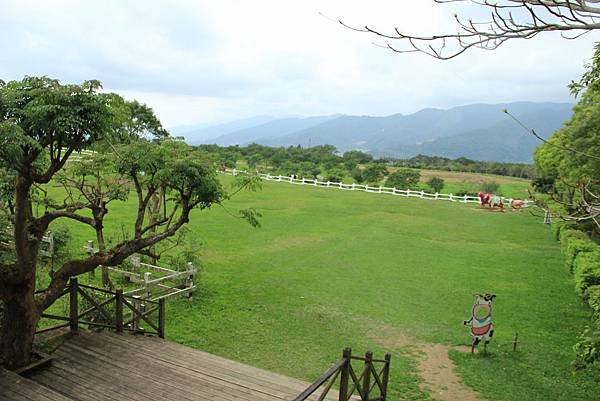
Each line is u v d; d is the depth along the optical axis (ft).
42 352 26.27
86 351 27.20
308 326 39.04
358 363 32.60
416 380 30.32
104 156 35.76
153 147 32.40
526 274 57.98
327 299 46.06
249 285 49.49
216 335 36.42
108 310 35.60
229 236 73.51
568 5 10.44
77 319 29.94
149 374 24.67
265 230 79.77
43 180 24.03
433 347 35.86
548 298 48.62
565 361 33.83
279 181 161.17
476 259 65.36
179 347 28.81
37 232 26.55
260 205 107.04
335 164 200.85
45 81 23.44
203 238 71.00
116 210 86.28
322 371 31.19
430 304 45.85
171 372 25.02
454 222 96.32
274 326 38.73
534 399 28.48
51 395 20.63
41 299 26.45
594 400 28.50
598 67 24.39
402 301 46.47
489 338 34.24
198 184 31.96
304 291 48.32
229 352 33.55
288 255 63.62
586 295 43.06
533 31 10.94
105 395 22.40
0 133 19.38
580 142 42.34
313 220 91.61
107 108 23.30
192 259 48.44
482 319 34.09
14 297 24.48
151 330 36.01
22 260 24.68
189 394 22.67
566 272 59.21
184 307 41.83
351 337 37.14
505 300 47.73
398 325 40.11
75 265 28.71
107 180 39.09
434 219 99.09
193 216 87.76
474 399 28.22
